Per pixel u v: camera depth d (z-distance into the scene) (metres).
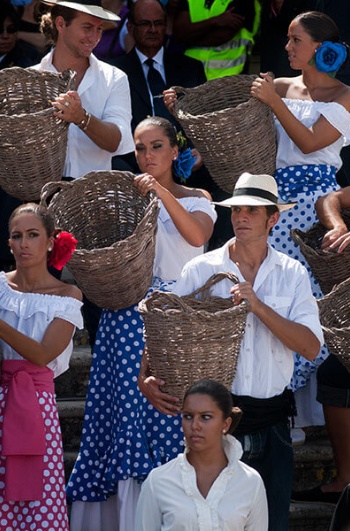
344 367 17.61
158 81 22.94
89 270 15.59
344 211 18.94
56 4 18.72
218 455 13.11
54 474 14.80
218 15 24.02
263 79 18.06
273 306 14.86
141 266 15.84
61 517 14.78
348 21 23.05
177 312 14.20
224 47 24.27
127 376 16.30
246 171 18.17
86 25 18.73
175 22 24.20
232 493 12.98
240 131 17.83
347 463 17.81
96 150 18.95
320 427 19.41
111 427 16.48
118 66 22.88
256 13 24.25
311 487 18.69
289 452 15.16
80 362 19.44
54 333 14.77
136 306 16.39
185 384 14.41
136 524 13.13
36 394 14.76
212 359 14.33
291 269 15.09
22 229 14.93
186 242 17.14
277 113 18.12
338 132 18.67
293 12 23.17
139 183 16.59
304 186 18.81
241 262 15.15
